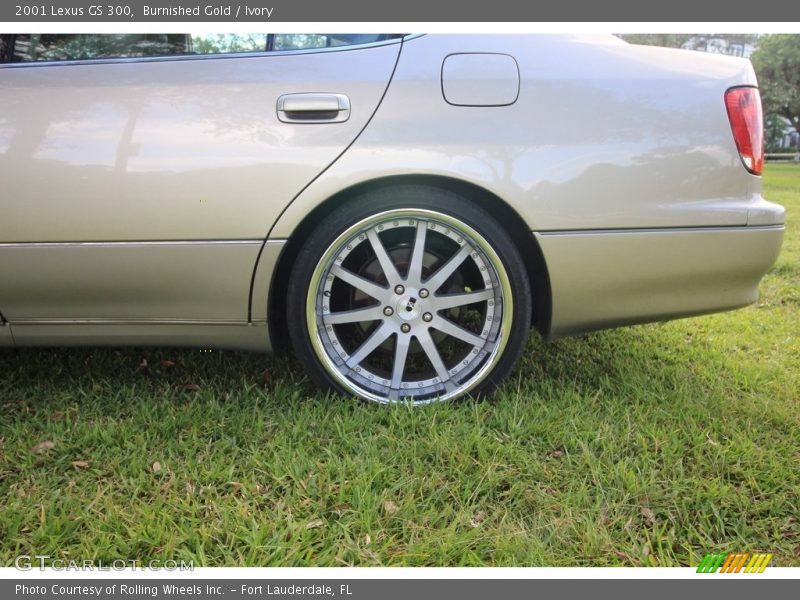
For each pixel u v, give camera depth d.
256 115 1.99
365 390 2.22
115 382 2.44
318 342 2.16
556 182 2.02
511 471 1.85
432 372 2.29
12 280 2.05
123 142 1.98
